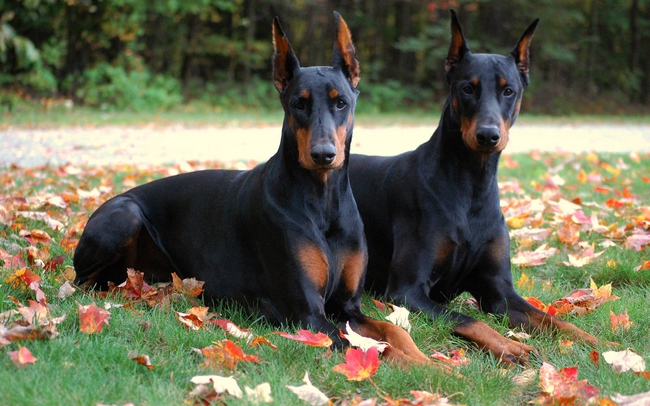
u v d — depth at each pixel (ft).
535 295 17.21
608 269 18.78
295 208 14.19
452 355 13.37
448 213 16.02
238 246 15.48
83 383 10.75
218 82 92.89
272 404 10.57
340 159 13.71
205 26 99.55
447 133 16.26
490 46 97.19
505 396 11.71
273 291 14.62
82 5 76.23
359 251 14.93
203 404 10.80
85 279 16.51
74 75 77.82
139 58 83.20
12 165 32.04
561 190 30.17
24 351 11.14
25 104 68.28
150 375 11.50
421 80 103.91
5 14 71.10
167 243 16.94
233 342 12.75
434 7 93.81
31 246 18.37
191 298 15.71
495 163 16.21
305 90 13.82
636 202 27.14
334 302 15.01
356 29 104.01
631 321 15.01
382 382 11.64
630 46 115.75
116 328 13.38
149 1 82.48
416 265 15.97
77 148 42.50
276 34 14.67
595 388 11.13
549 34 98.07
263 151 43.68
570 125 74.28
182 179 17.21
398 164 17.61
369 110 89.45
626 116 94.02
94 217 16.66
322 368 12.06
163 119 65.31
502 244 16.35
